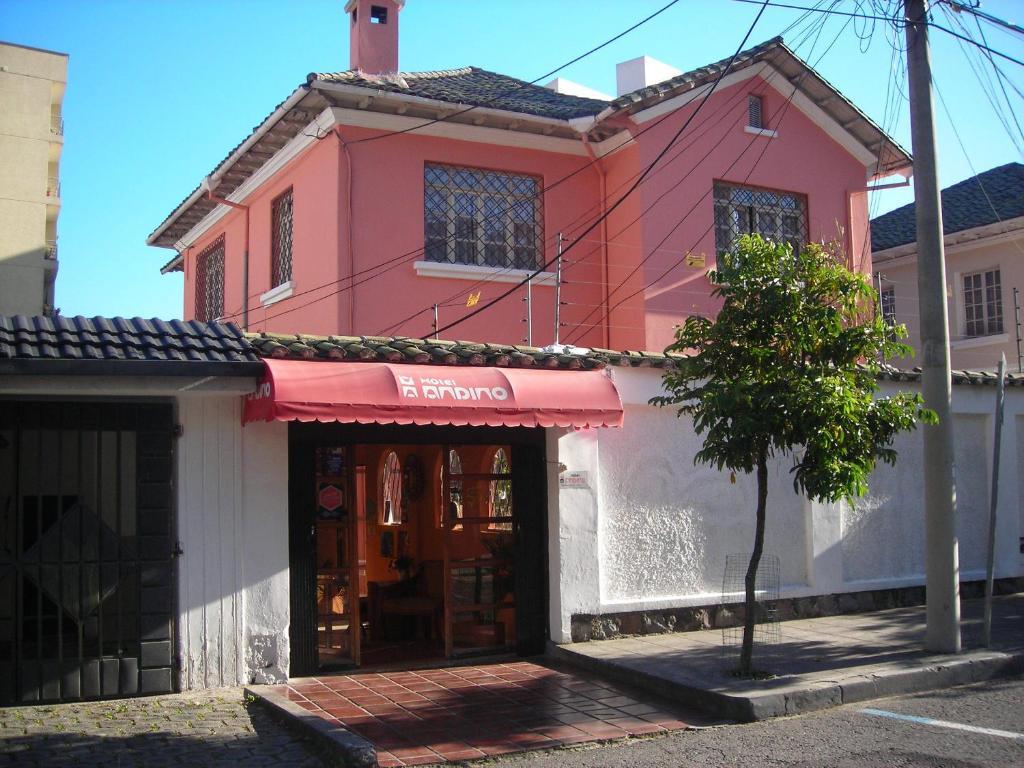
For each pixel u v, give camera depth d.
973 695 8.02
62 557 7.76
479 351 9.12
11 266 21.31
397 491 11.83
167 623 8.03
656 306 14.09
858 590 11.62
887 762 6.12
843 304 8.27
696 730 7.16
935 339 9.16
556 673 8.99
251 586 8.38
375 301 13.31
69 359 7.26
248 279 16.75
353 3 16.05
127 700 7.80
